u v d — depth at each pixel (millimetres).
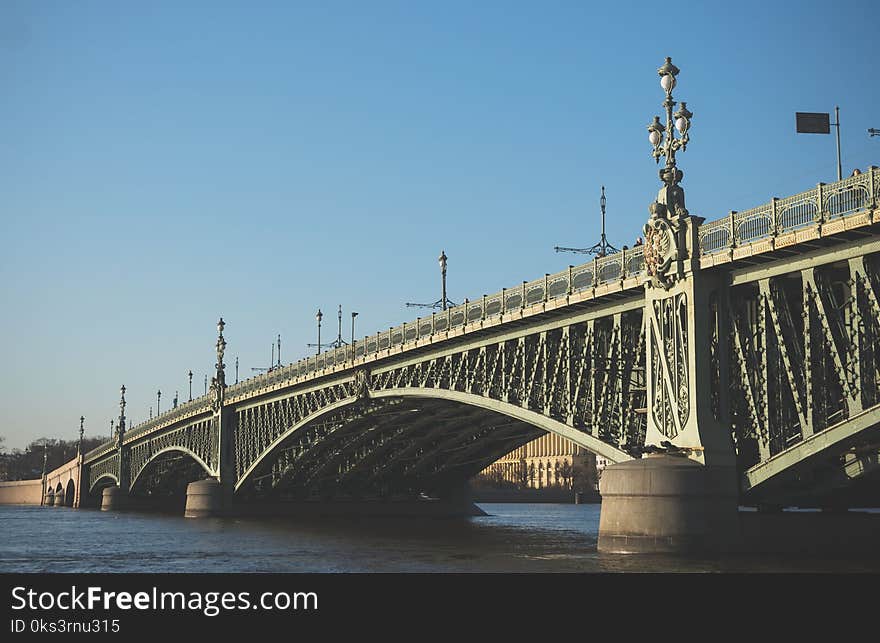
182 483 140625
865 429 34125
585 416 48844
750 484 39031
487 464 94375
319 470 92562
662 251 41594
